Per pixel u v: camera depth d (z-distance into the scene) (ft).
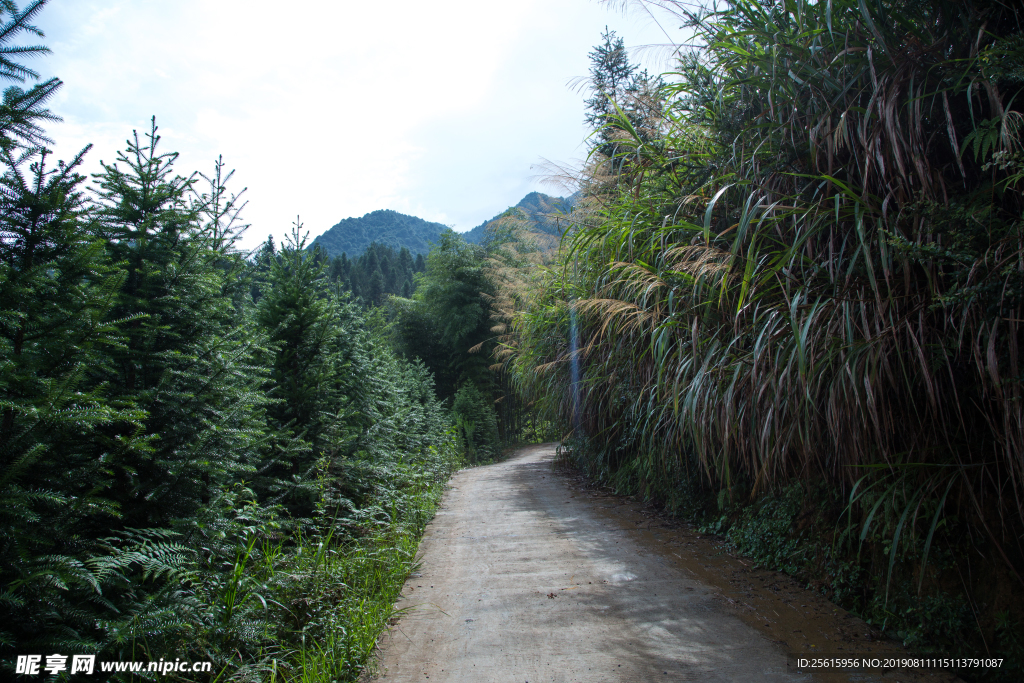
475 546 16.61
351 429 18.19
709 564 13.32
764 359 10.76
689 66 15.69
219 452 10.13
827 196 11.15
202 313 11.07
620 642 9.30
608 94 18.66
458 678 8.39
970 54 9.12
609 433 24.44
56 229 7.52
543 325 27.22
